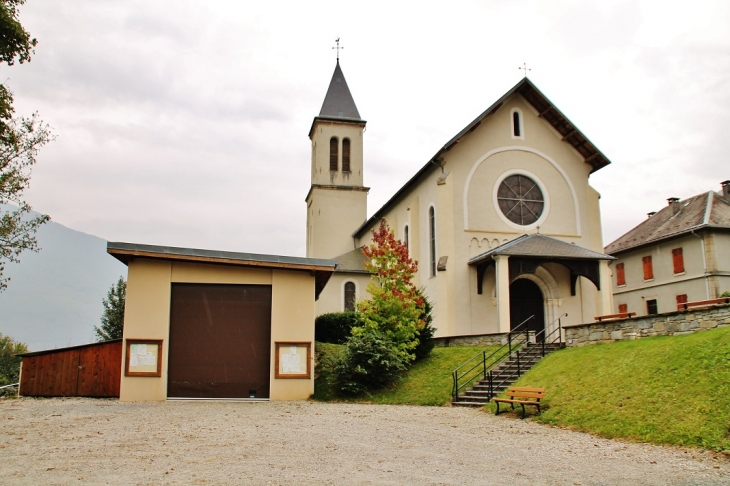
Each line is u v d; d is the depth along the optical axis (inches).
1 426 528.7
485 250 1166.3
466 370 821.9
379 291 909.2
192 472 355.9
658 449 443.8
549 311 1162.6
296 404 736.3
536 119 1245.1
